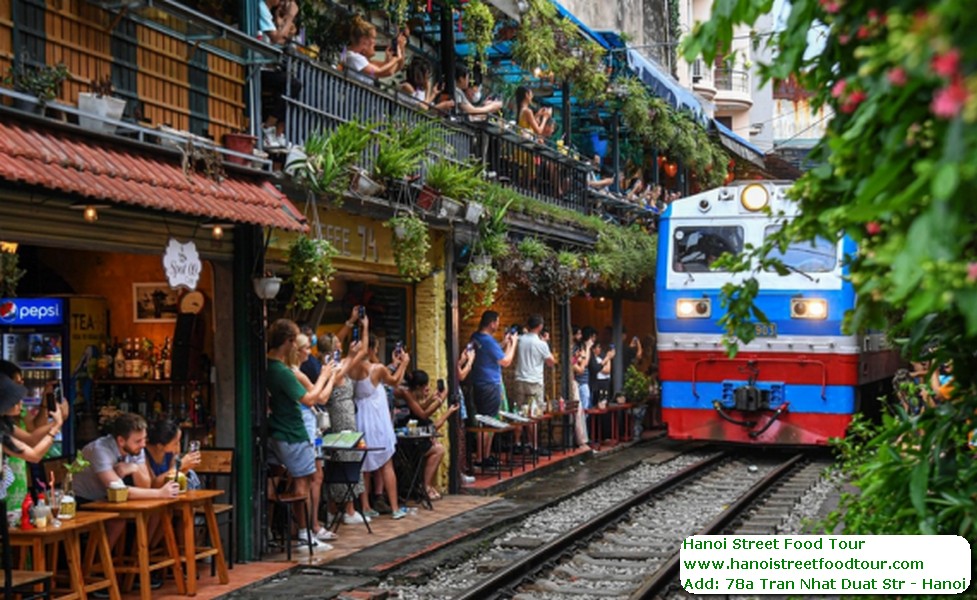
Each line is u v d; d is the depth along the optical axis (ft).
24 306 32.07
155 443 29.27
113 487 26.94
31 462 25.61
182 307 34.55
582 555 35.63
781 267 13.17
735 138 99.14
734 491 49.78
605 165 78.89
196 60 31.45
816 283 54.08
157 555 30.32
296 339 33.32
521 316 61.31
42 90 23.72
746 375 55.62
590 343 61.05
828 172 11.32
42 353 32.27
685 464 58.75
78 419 33.60
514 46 54.54
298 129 36.63
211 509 29.55
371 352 38.86
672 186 93.15
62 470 27.43
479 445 50.03
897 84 8.56
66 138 24.68
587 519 41.93
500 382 49.93
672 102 80.02
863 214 8.96
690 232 57.36
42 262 35.96
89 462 27.04
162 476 28.68
